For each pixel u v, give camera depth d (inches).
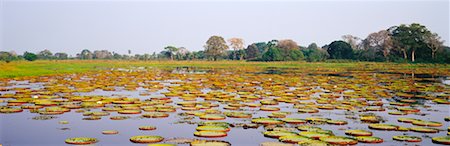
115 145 420.8
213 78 1435.8
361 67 2369.6
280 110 654.5
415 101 765.9
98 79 1354.6
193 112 620.4
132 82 1229.7
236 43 4429.1
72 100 749.9
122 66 2677.2
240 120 561.9
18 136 462.9
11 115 592.7
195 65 2940.5
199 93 892.0
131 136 464.4
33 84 1118.4
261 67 2470.5
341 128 507.5
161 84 1163.9
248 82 1238.3
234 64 3073.3
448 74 1656.0
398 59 2923.2
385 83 1182.3
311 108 668.1
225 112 624.4
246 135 464.8
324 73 1742.1
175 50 4505.4
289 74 1670.8
